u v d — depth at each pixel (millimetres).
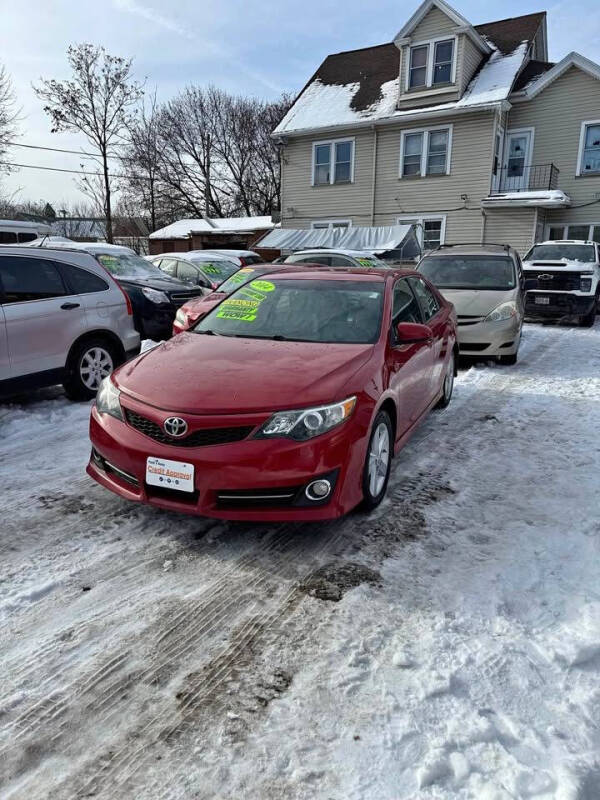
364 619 2648
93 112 28062
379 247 17422
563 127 20797
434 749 1957
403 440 4273
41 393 6582
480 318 8266
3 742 1973
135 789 1821
